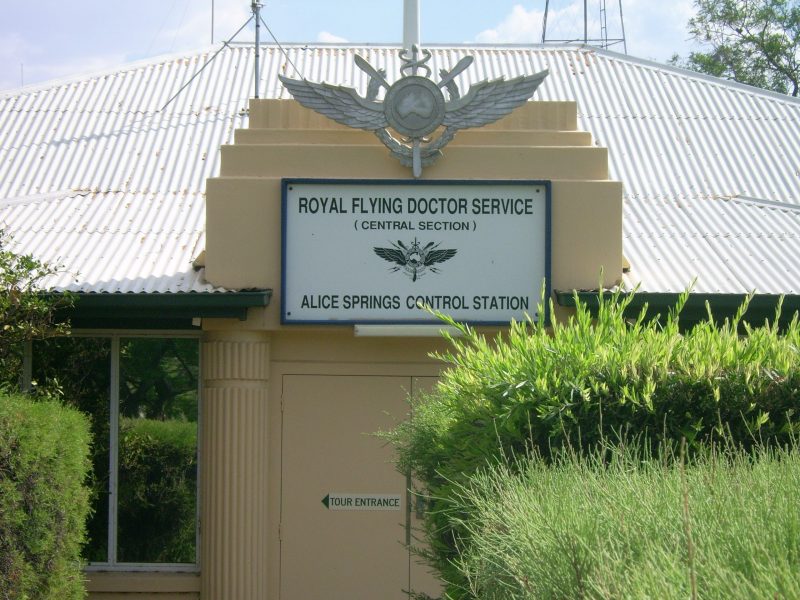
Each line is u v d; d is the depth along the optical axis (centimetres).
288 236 1148
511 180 1155
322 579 1152
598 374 595
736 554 360
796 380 582
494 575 445
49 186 1473
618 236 1166
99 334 1184
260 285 1147
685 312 1156
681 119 1698
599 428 566
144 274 1184
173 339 1193
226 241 1149
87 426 909
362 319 1144
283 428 1167
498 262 1153
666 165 1577
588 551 378
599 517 417
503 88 1166
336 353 1174
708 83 1809
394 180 1152
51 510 799
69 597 857
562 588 376
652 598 325
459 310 1151
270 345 1169
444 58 1909
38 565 783
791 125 1686
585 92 1781
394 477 1164
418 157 1153
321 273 1146
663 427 580
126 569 1166
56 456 813
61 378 1179
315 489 1162
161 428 1184
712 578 332
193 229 1338
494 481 537
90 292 1095
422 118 1153
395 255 1151
